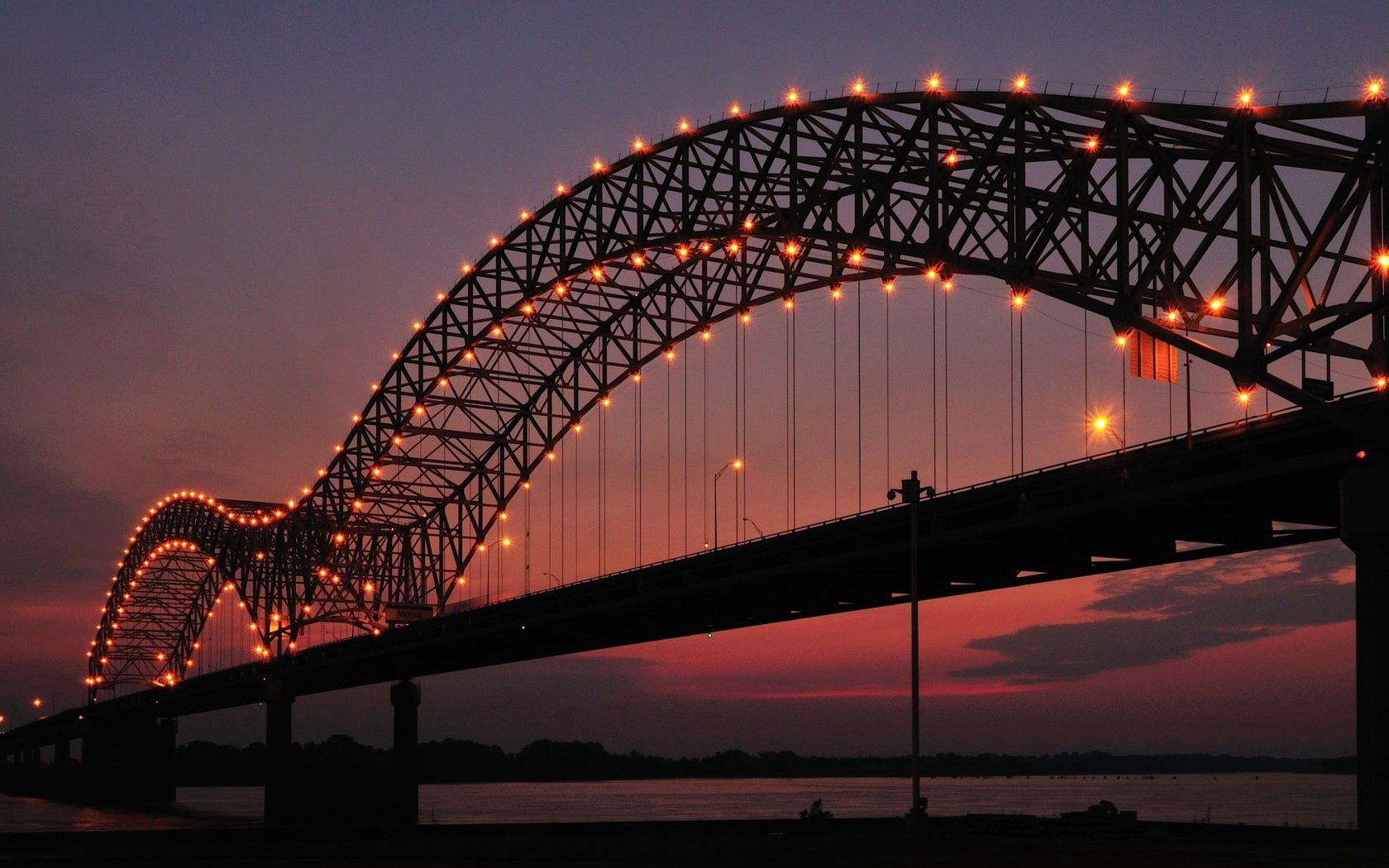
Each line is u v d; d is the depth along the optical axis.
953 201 68.38
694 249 90.56
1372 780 46.97
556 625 111.25
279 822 142.50
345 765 148.00
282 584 175.38
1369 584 48.00
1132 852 45.69
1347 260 56.06
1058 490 64.75
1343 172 54.75
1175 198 58.94
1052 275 62.56
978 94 67.00
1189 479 58.56
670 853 50.72
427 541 157.88
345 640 157.50
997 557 72.88
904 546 71.88
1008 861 43.31
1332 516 61.22
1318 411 51.28
